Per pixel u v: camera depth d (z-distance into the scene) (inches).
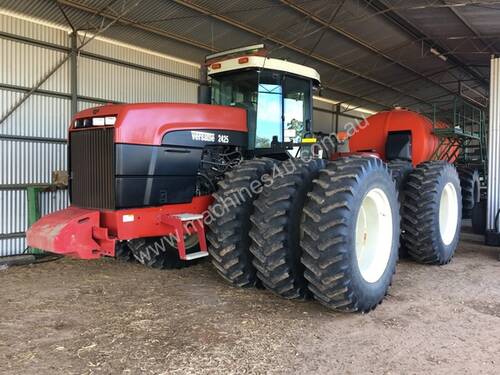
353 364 118.4
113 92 331.6
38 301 175.0
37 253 270.7
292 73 210.5
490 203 307.4
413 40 450.9
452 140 367.6
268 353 124.6
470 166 401.4
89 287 194.5
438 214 229.5
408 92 627.2
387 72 536.1
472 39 451.8
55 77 298.2
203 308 163.0
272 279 157.0
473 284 198.1
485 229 327.9
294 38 401.7
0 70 273.3
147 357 122.0
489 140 307.6
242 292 182.1
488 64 539.5
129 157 156.9
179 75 376.2
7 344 131.7
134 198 158.6
